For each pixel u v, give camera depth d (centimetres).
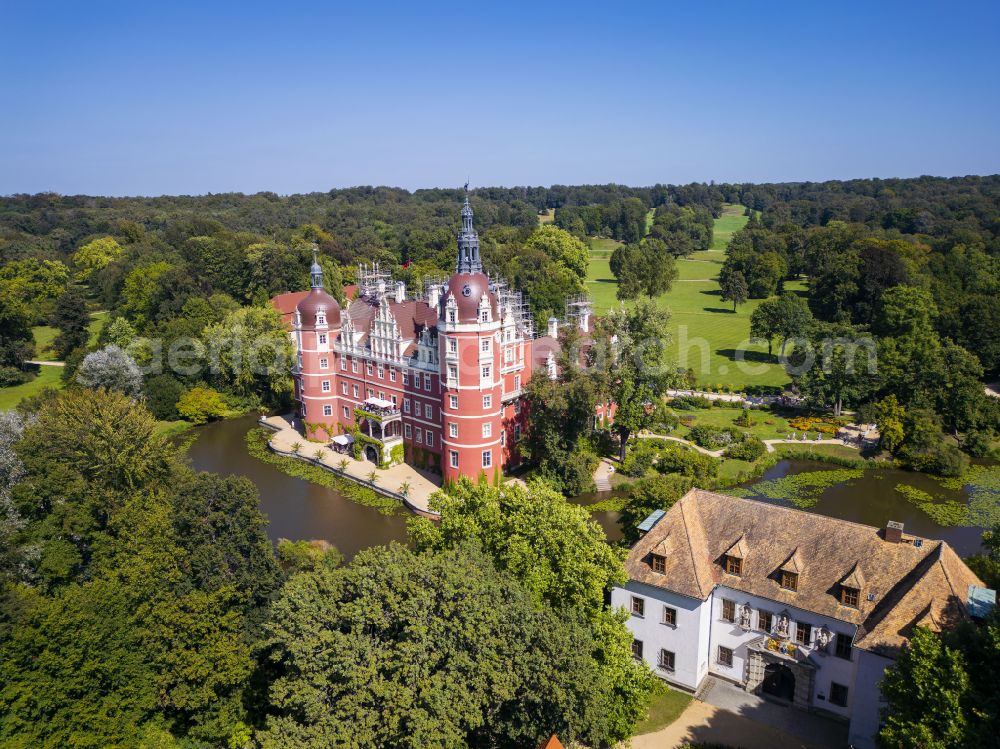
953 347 10856
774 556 4791
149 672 4353
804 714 4650
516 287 16588
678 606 4859
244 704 4503
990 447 9912
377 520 8156
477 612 3694
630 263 18712
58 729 3981
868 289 14625
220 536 4862
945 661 3369
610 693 4091
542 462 8819
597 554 4547
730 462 9456
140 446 6166
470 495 5097
